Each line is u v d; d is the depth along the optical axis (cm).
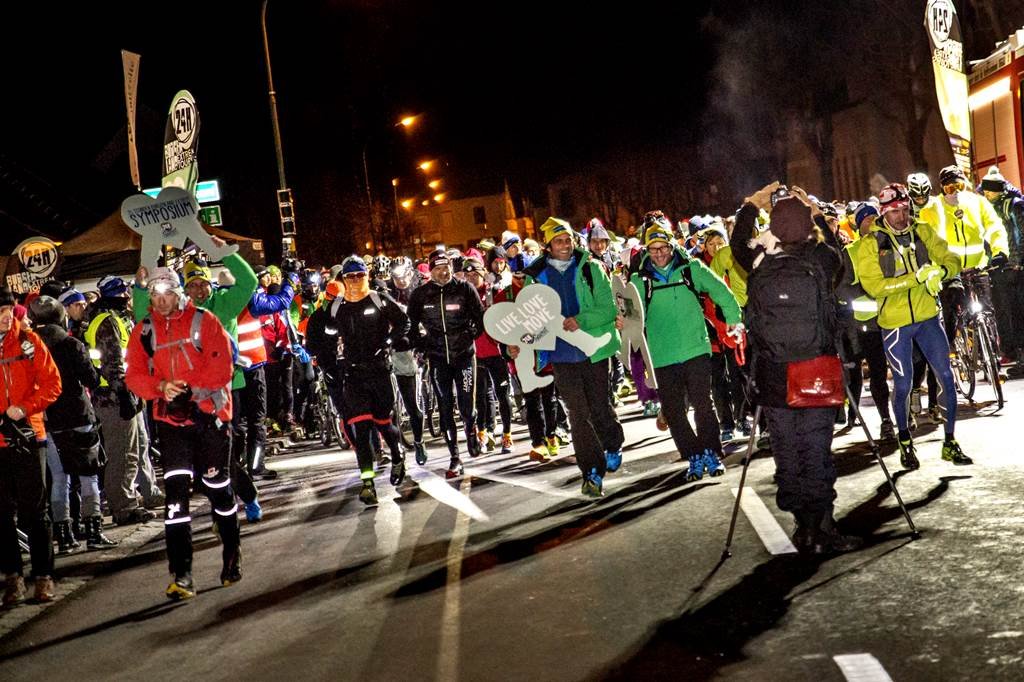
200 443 711
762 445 998
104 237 1658
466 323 1092
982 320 1084
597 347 852
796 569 592
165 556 866
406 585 658
